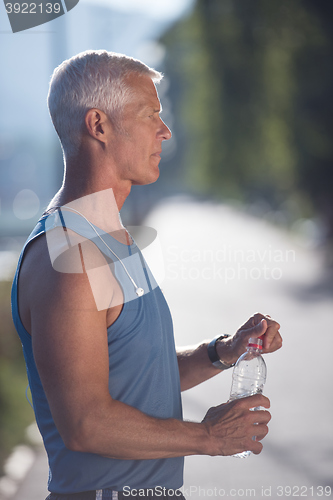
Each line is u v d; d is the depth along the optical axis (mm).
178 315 19656
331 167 35156
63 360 2537
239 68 35188
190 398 10398
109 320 2711
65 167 2982
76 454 2791
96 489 2785
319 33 33156
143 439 2607
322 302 21547
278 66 34562
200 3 35719
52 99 2943
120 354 2732
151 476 2848
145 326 2775
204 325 17859
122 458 2645
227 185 38844
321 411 9797
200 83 38688
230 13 34688
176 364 3049
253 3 33625
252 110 35500
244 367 3262
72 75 2875
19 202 124438
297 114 34625
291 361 13281
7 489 7152
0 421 9227
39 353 2590
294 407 10055
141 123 2900
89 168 2900
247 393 3252
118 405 2605
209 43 35719
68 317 2549
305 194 36625
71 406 2531
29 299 2688
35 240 2768
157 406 2840
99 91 2844
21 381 11188
